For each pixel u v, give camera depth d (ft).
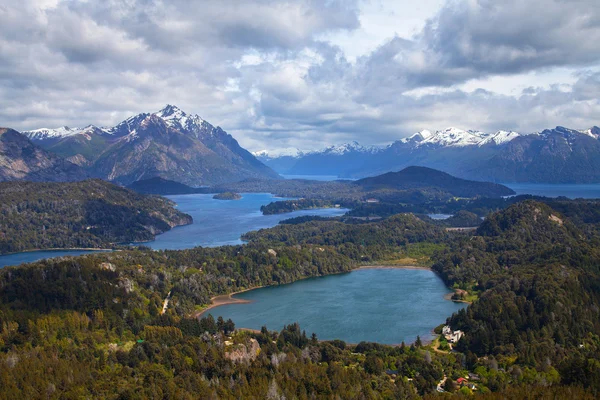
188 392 637.71
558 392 616.80
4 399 607.37
